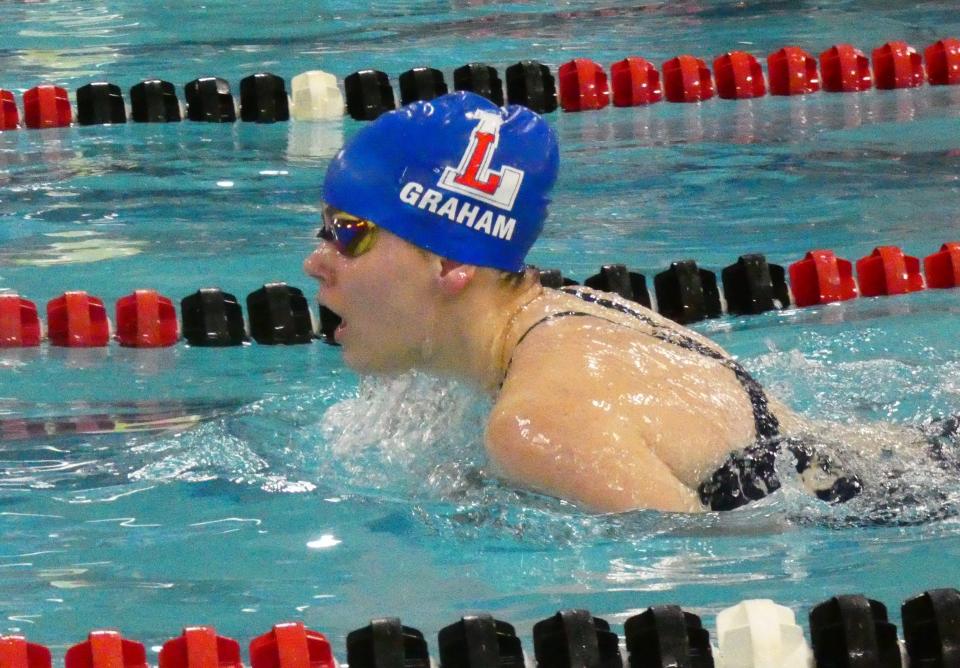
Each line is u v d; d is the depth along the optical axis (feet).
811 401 37.24
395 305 30.17
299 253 50.75
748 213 55.26
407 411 34.40
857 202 56.13
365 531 30.71
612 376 29.68
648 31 86.63
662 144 65.62
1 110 67.46
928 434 33.83
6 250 51.11
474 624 23.47
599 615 26.68
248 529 31.04
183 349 44.06
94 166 61.62
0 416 38.29
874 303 47.44
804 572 28.14
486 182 30.07
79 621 26.78
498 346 30.86
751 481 30.04
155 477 34.06
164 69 77.10
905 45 75.92
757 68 74.79
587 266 49.67
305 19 90.63
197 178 59.88
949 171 59.82
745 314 46.80
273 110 69.56
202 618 26.94
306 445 35.81
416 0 97.09
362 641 23.29
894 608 26.68
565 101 72.84
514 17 91.25
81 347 44.06
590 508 28.91
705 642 23.94
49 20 90.89
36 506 32.48
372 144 30.17
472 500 31.01
